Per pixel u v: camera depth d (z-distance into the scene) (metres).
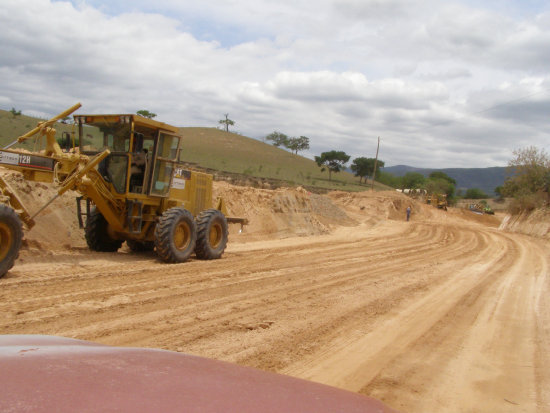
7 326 5.23
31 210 11.90
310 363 4.89
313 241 20.47
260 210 22.42
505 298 9.71
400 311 7.68
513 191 39.91
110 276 8.78
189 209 13.15
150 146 11.58
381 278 11.00
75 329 5.34
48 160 9.77
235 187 23.12
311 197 33.69
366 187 104.38
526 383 4.79
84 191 10.44
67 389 1.18
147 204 11.72
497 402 4.26
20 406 1.03
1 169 12.27
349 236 24.73
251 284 9.09
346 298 8.34
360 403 1.43
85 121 11.09
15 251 8.04
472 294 9.87
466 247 22.09
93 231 11.83
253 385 1.45
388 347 5.69
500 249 21.88
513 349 6.02
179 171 12.70
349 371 4.76
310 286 9.30
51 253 10.75
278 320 6.50
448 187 94.19
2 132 48.25
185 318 6.22
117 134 11.00
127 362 1.52
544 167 37.56
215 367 1.62
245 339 5.51
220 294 7.93
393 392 4.30
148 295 7.41
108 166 11.12
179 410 1.13
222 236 13.09
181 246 11.60
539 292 10.81
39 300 6.54
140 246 13.08
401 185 120.44
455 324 7.14
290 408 1.27
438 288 10.24
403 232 29.41
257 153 124.19
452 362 5.32
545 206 34.50
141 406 1.13
